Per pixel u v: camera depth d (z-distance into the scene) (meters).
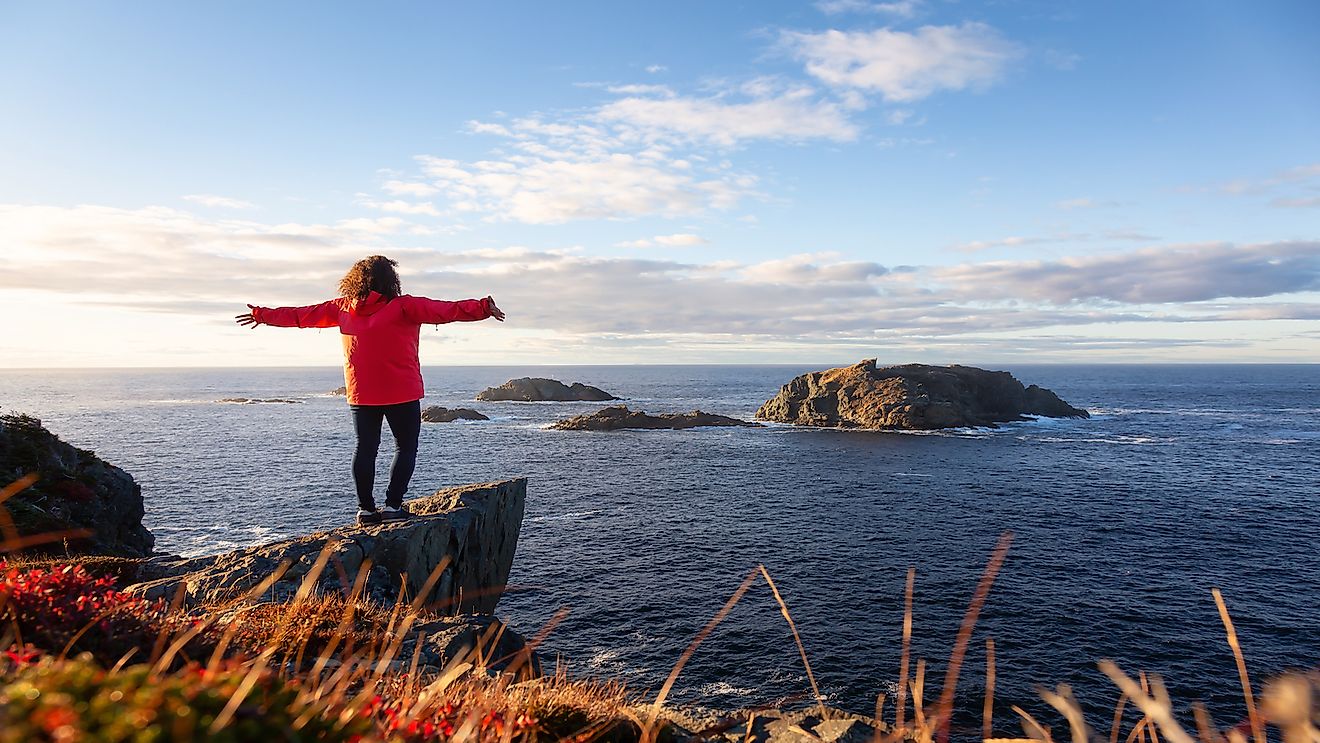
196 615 5.12
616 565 46.91
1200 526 57.69
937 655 31.94
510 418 185.00
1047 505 67.12
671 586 42.47
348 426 155.25
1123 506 66.19
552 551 50.50
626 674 30.27
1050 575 44.16
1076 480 81.69
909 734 2.78
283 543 10.12
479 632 6.93
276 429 146.75
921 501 69.75
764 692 28.59
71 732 1.48
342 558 9.52
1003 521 60.12
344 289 8.48
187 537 53.75
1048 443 119.56
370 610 6.37
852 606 38.62
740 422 153.75
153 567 9.45
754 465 96.50
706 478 85.00
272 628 4.94
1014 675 29.84
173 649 2.39
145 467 89.94
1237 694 28.42
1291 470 88.25
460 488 17.56
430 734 2.82
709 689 28.95
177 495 70.44
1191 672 30.34
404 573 10.30
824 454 107.69
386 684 3.73
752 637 34.19
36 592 3.78
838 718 4.32
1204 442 119.62
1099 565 46.41
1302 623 35.91
